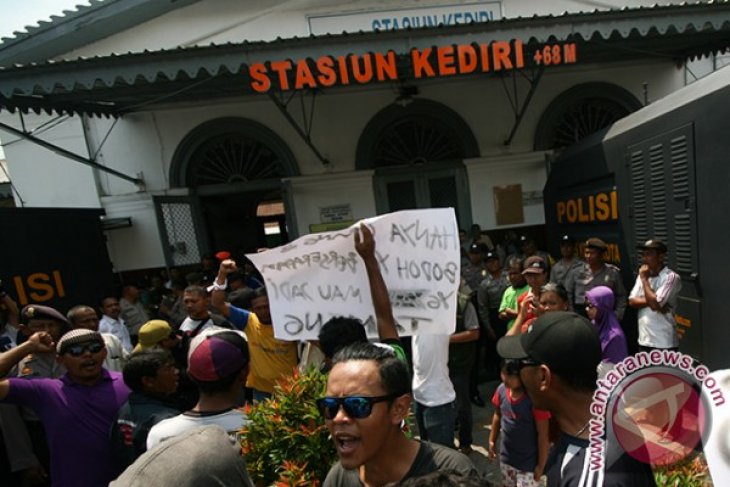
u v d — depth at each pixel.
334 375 1.14
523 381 1.29
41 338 2.16
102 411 2.15
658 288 3.27
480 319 4.57
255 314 3.04
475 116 7.86
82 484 2.10
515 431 2.13
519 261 3.93
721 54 7.61
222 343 1.77
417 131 8.08
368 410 1.08
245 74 5.57
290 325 2.03
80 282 5.35
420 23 7.50
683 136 3.22
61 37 6.90
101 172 7.56
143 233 7.61
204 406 1.78
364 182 7.84
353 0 7.41
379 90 7.73
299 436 1.69
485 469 3.05
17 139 7.43
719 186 2.90
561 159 5.71
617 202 4.29
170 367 2.07
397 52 5.07
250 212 10.87
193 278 5.70
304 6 7.40
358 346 1.20
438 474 0.79
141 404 2.01
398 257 1.93
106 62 4.82
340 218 7.85
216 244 8.74
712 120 2.92
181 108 7.54
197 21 7.30
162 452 0.88
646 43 6.45
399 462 1.19
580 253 5.29
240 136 7.75
